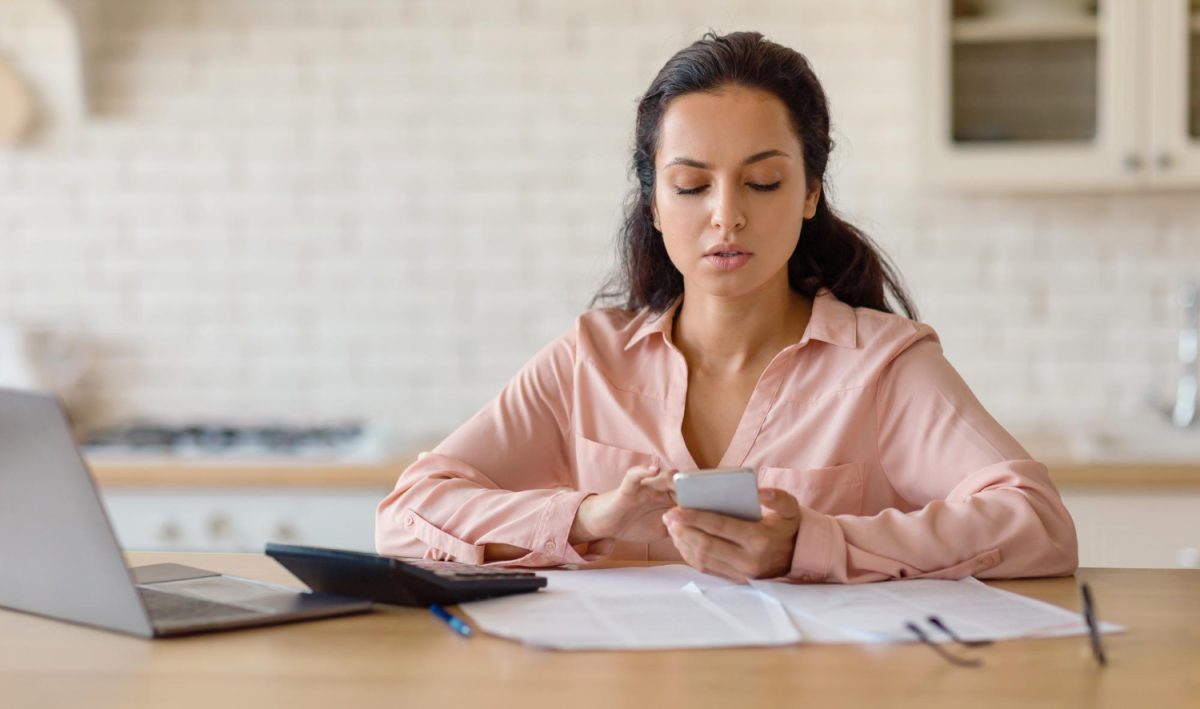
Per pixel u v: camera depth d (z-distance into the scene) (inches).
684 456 67.9
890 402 66.4
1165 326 130.8
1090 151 119.8
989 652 46.3
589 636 47.9
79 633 50.1
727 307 68.1
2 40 137.1
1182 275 130.3
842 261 72.3
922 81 121.0
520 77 134.4
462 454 70.9
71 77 137.0
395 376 137.6
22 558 52.4
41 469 49.2
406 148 135.9
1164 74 118.7
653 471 58.3
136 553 66.6
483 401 136.9
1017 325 132.0
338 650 47.3
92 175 137.9
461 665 45.2
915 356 66.9
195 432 130.9
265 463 118.3
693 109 63.1
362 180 136.3
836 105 131.6
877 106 131.2
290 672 44.6
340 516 118.0
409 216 136.3
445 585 52.2
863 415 66.2
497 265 135.9
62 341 138.6
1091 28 119.3
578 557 61.2
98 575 49.6
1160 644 47.2
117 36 136.4
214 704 41.5
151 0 136.0
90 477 47.8
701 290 68.4
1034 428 131.8
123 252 138.3
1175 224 130.3
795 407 67.4
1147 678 43.1
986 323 132.2
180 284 138.2
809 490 65.9
